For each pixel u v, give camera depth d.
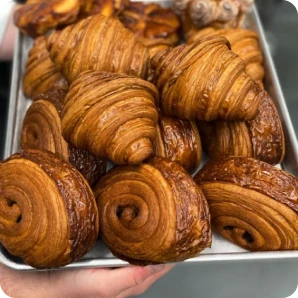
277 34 0.60
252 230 0.31
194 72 0.32
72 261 0.29
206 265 0.45
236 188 0.31
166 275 0.45
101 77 0.31
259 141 0.36
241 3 0.46
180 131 0.35
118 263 0.32
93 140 0.30
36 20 0.44
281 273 0.44
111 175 0.32
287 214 0.30
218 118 0.34
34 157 0.30
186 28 0.49
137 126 0.30
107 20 0.35
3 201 0.30
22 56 0.47
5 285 0.38
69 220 0.28
